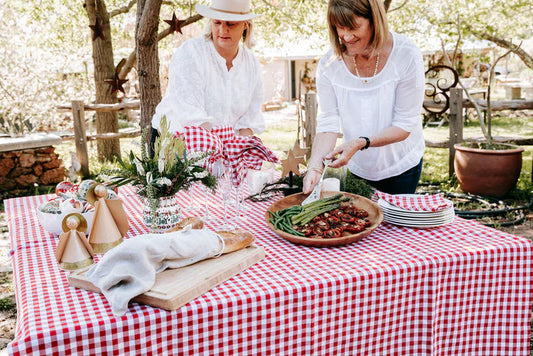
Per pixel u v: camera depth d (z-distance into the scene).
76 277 1.55
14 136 7.00
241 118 2.93
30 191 6.60
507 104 6.32
